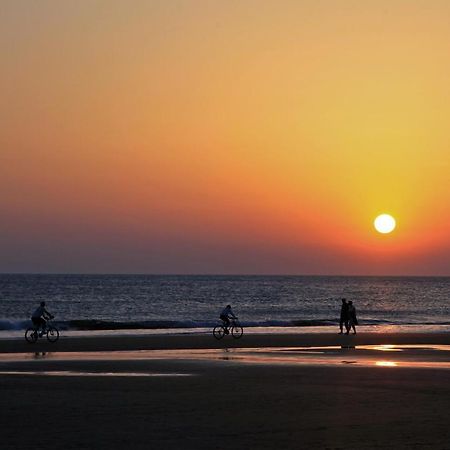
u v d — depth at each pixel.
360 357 49.81
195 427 22.94
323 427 22.91
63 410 26.30
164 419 24.42
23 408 26.72
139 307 185.88
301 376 37.41
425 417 24.77
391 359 48.31
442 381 35.22
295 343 63.69
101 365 43.16
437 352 54.78
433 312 175.38
